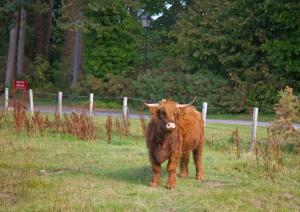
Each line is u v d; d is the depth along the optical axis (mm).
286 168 13352
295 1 30672
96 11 36938
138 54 39500
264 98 31641
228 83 33062
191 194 10047
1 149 14305
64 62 44000
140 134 18875
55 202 9062
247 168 13008
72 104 34594
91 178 11211
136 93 35531
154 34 41406
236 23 32094
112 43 37812
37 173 11617
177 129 10422
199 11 34719
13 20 41469
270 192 10680
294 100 17188
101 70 37719
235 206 9383
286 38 31500
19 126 17938
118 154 14414
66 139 16969
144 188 10383
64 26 37594
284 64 31188
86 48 38406
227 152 15656
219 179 11742
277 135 16609
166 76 33938
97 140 17125
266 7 30984
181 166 11750
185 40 34188
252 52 32500
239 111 32250
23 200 9195
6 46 48156
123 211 8711
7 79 42469
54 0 49438
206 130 20891
